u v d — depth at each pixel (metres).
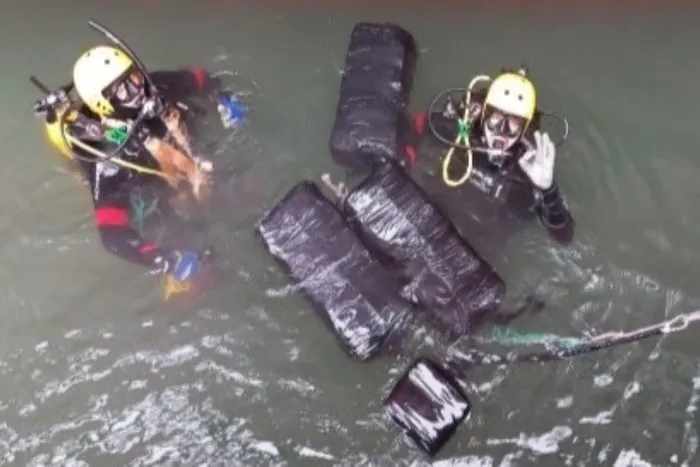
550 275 3.96
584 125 4.46
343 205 3.85
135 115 3.78
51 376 3.86
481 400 3.70
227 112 4.22
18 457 3.68
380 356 3.73
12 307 4.04
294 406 3.75
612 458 3.59
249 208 4.14
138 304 3.99
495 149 3.61
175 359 3.87
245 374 3.82
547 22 4.84
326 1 4.93
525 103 3.60
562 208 3.75
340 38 4.80
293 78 4.64
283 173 4.25
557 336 3.81
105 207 3.77
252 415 3.74
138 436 3.72
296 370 3.82
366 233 3.72
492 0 4.88
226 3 4.96
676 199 4.22
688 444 3.60
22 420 3.76
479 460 3.59
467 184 3.89
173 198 4.04
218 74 4.68
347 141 3.91
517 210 3.88
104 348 3.91
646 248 4.06
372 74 4.02
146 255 3.82
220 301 3.97
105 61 3.68
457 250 3.68
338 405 3.73
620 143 4.40
